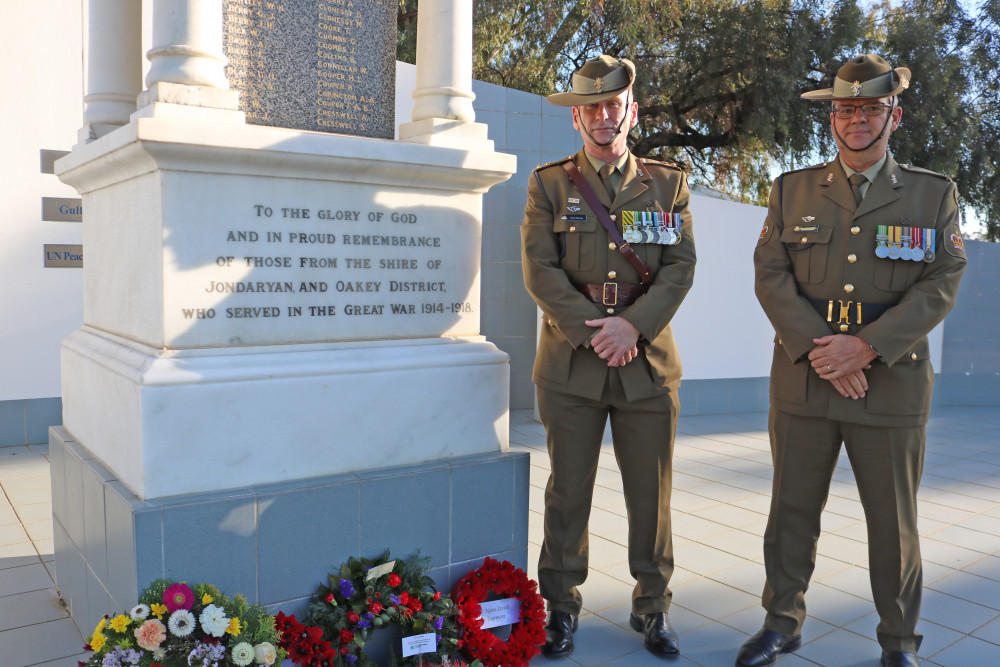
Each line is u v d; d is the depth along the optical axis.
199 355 2.39
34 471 5.16
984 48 13.80
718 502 4.88
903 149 13.23
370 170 2.63
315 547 2.50
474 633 2.60
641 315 2.78
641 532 2.99
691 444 6.60
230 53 2.73
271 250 2.52
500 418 2.97
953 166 13.20
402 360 2.73
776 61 12.77
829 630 3.14
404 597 2.54
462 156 2.78
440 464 2.77
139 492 2.31
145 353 2.42
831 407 2.78
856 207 2.81
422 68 2.96
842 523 4.50
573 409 2.93
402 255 2.79
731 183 14.84
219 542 2.34
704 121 14.09
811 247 2.86
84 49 5.79
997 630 3.18
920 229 2.74
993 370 9.38
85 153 2.72
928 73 12.95
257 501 2.39
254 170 2.45
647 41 12.91
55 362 5.88
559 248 2.98
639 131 14.39
